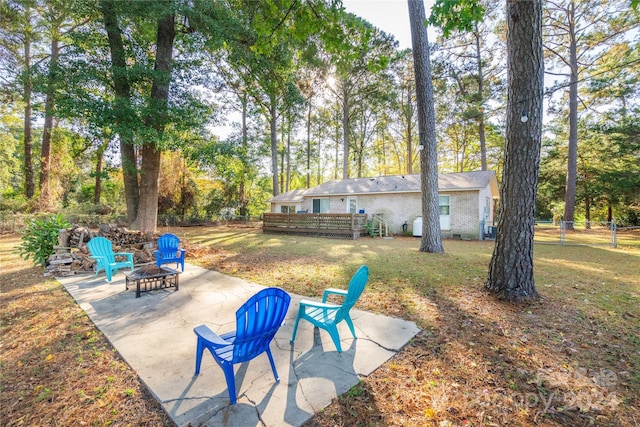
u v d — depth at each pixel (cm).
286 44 830
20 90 1224
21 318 376
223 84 1137
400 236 1457
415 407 206
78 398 217
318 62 1188
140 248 802
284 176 3625
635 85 1444
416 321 361
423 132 859
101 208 1959
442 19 343
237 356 212
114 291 495
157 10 766
